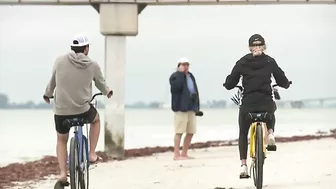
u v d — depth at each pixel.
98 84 25.28
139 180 34.22
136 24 46.94
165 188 30.70
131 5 46.88
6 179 37.69
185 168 39.53
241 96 27.27
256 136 26.70
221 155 49.59
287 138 66.50
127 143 84.00
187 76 46.31
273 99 26.98
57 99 24.56
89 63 24.61
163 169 39.44
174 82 45.84
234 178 33.22
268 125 27.16
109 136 47.62
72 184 24.08
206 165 40.84
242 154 27.80
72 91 24.39
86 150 25.70
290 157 42.19
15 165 47.28
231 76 27.08
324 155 43.16
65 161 25.50
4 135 119.31
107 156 47.47
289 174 33.22
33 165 46.34
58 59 24.69
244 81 26.83
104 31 46.91
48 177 38.81
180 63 46.19
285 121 115.00
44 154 69.75
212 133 108.00
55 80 24.73
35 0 45.75
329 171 34.06
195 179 33.59
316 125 117.06
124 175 36.78
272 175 32.94
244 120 27.16
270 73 26.62
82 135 25.03
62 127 25.05
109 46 47.34
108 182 33.72
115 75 47.47
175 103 46.16
